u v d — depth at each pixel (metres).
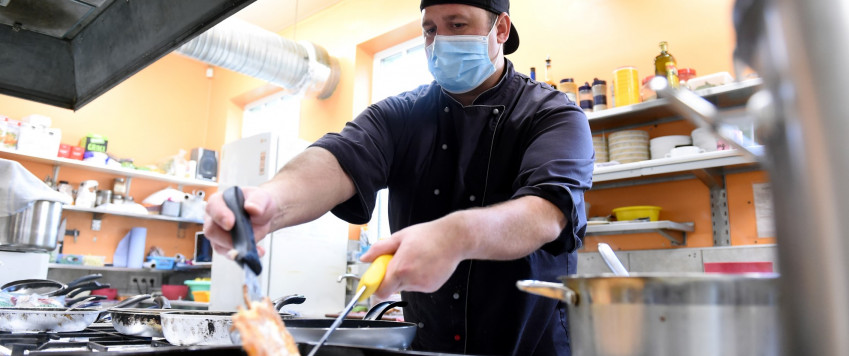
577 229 0.90
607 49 3.07
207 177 5.36
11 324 1.18
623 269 0.69
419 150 1.26
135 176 5.08
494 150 1.18
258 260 0.60
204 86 5.79
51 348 0.98
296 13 4.88
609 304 0.48
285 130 5.11
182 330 0.89
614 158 2.69
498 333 1.11
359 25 4.43
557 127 1.05
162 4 1.58
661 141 2.58
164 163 5.25
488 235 0.77
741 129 0.40
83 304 1.67
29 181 2.80
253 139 3.82
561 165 0.94
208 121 5.75
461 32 1.19
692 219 2.65
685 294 0.45
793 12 0.32
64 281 4.68
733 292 0.44
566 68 3.22
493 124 1.19
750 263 2.35
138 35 1.74
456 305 1.13
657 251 2.64
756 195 2.49
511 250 0.80
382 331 0.75
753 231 2.47
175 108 5.57
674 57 2.79
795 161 0.32
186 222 5.50
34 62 2.08
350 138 1.14
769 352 0.43
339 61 4.51
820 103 0.31
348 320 0.91
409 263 0.69
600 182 2.92
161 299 1.64
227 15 1.42
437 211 1.23
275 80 4.24
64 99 2.21
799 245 0.32
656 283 0.46
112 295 4.79
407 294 1.22
